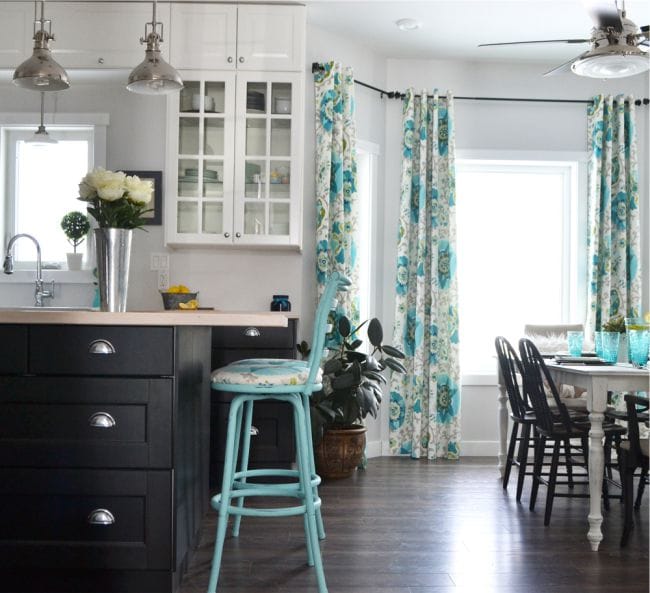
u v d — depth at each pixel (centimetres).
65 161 484
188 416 262
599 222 554
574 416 404
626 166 559
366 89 541
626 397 332
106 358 234
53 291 465
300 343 473
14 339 234
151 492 233
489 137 566
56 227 485
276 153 448
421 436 542
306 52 502
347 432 458
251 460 415
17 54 440
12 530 234
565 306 584
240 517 331
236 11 447
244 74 446
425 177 545
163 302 431
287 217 447
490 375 562
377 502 400
